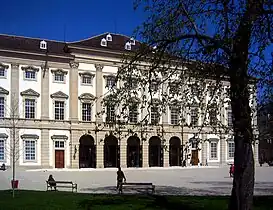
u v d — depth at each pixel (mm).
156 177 56125
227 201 25047
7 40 78312
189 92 19812
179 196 28094
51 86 77500
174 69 19844
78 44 79750
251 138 17641
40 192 31719
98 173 64750
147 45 19672
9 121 73312
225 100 19797
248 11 17000
